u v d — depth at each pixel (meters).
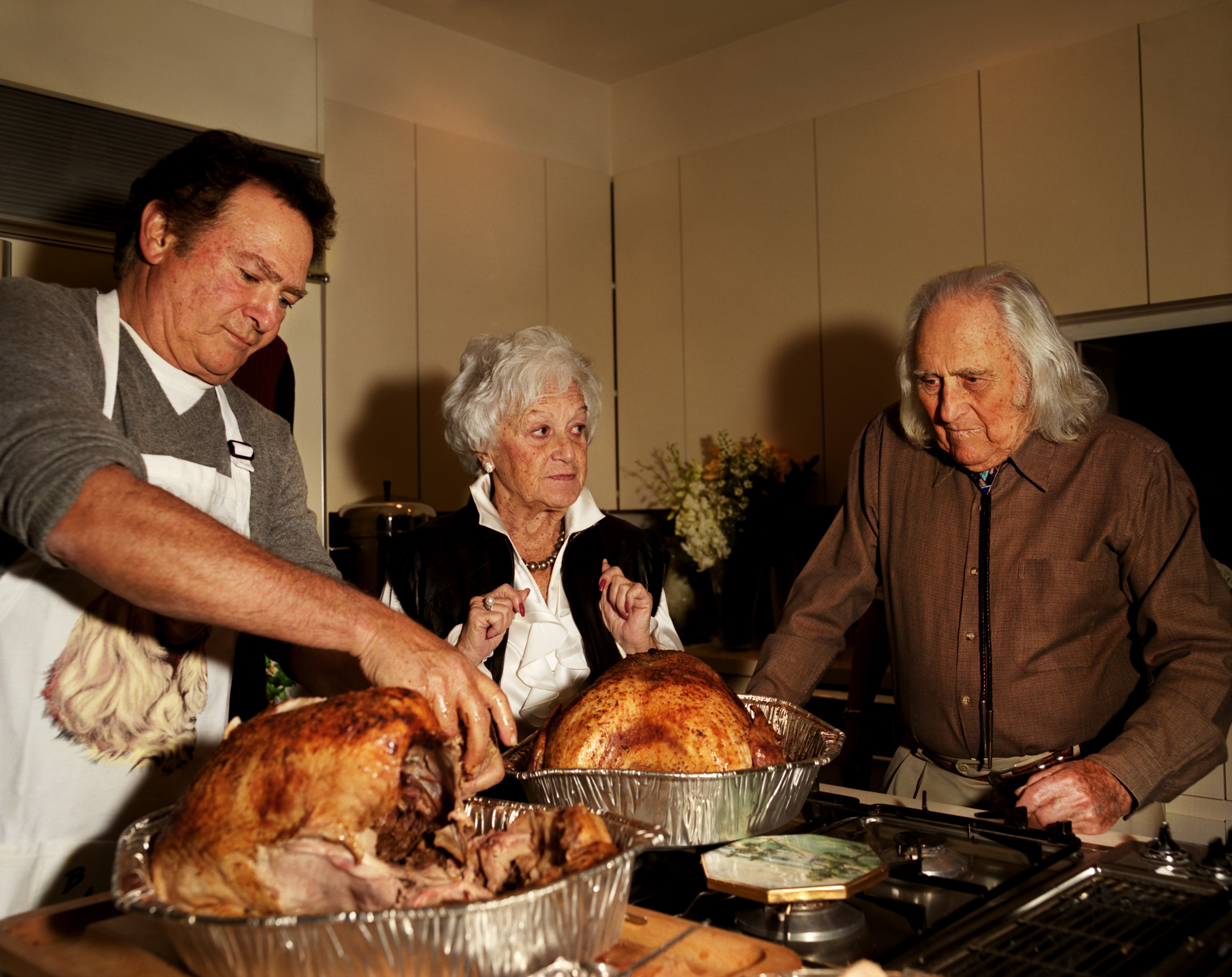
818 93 3.09
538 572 1.61
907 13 2.88
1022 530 1.42
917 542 1.53
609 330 3.61
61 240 1.99
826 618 1.59
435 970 0.62
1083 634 1.40
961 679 1.46
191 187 1.05
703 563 2.82
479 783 0.89
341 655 1.08
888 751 2.33
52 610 1.05
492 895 0.72
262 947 0.62
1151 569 1.33
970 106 2.72
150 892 0.66
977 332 1.33
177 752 1.13
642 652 1.23
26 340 0.92
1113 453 1.38
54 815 1.06
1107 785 1.11
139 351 1.12
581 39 3.24
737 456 2.88
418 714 0.71
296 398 2.39
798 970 0.69
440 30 3.11
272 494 1.29
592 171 3.57
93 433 0.81
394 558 1.63
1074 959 0.72
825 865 0.86
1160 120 2.38
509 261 3.26
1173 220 2.36
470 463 1.64
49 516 0.77
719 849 0.91
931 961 0.72
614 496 3.63
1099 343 2.57
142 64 2.14
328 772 0.67
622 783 0.90
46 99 1.98
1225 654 1.25
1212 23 2.29
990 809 1.43
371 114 2.89
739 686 2.72
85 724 1.07
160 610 0.80
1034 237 2.60
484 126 3.23
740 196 3.25
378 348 2.88
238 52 2.30
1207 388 2.38
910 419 1.53
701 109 3.38
